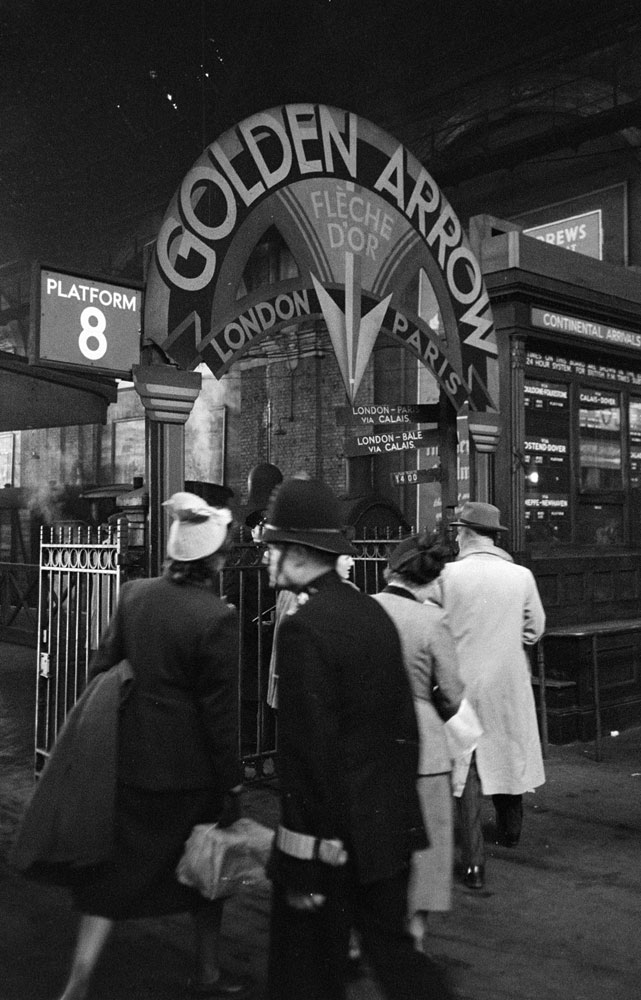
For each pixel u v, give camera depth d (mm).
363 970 3078
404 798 2256
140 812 2760
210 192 5762
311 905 2051
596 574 8727
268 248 16172
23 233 24375
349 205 6539
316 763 2064
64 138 22719
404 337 6914
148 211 21531
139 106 21219
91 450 20219
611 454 9188
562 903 3967
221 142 5820
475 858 4133
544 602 8156
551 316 8289
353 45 17344
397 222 6875
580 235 13953
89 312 5332
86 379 6859
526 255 7953
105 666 2957
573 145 13258
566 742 7160
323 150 6387
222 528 2975
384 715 2240
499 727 4461
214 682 2795
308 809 2064
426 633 3123
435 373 7117
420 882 2934
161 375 5445
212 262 5754
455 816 4715
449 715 3189
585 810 5379
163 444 5477
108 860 2707
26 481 21641
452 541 6941
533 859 4531
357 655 2188
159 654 2807
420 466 13258
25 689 9352
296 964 2078
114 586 5312
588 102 14172
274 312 6105
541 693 6754
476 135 15656
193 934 3578
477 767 4262
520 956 3436
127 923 3682
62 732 2773
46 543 5895
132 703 2805
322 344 15148
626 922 3762
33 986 3115
